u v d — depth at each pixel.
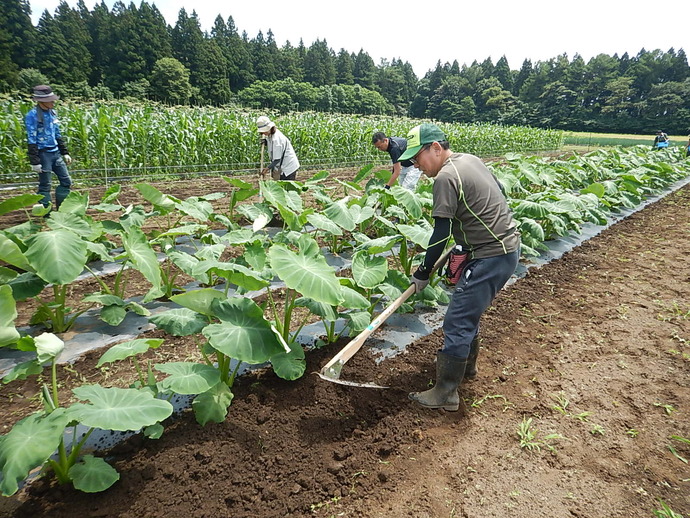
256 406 2.44
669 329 3.60
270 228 6.09
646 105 55.47
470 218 2.28
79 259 2.71
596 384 2.82
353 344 2.40
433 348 3.24
